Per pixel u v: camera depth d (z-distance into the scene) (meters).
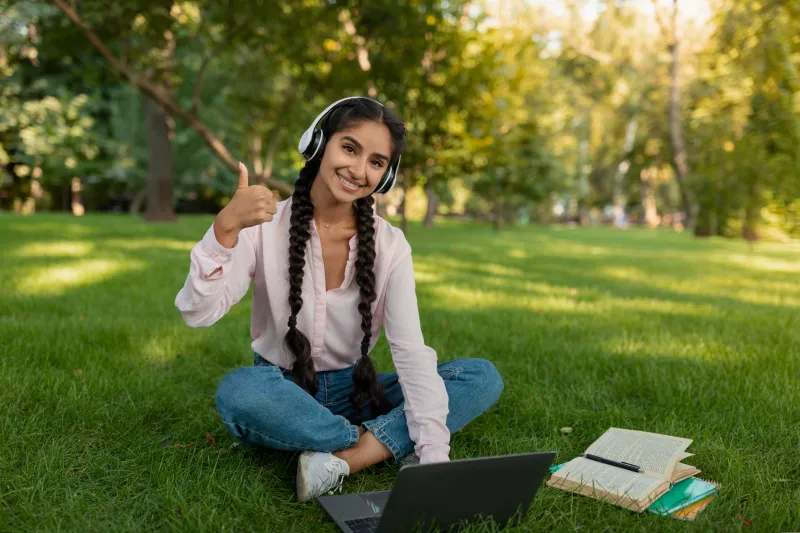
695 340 4.30
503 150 11.84
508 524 1.78
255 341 2.32
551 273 8.95
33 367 3.09
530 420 2.67
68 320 4.22
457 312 5.19
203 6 8.08
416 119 10.98
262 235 2.07
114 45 9.19
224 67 12.77
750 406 2.81
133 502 1.92
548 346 3.93
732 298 6.88
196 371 3.30
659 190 43.91
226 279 1.89
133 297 5.39
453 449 2.37
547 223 37.22
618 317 5.23
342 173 1.95
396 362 2.12
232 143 22.08
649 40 29.31
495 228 23.08
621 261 11.38
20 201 26.50
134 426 2.49
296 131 13.85
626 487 1.93
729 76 19.94
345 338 2.24
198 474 2.06
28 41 15.13
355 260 2.13
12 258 7.65
